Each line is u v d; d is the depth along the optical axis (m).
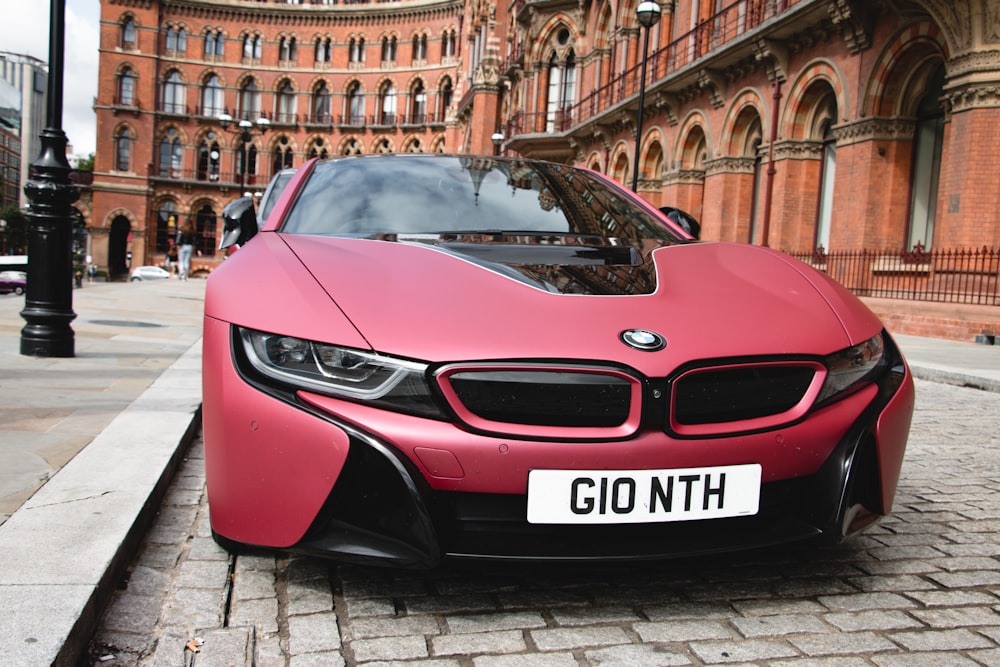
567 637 1.92
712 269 2.56
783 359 2.03
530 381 1.87
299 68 59.31
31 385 4.57
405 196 3.05
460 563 1.87
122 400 4.21
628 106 22.59
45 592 1.79
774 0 15.76
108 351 6.32
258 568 2.28
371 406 1.88
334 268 2.27
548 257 2.50
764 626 2.01
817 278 2.60
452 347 1.90
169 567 2.26
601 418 1.88
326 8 58.66
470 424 1.85
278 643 1.84
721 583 2.27
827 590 2.25
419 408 1.86
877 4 12.98
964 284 11.58
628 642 1.90
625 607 2.09
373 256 2.40
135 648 1.79
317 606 2.04
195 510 2.79
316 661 1.77
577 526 1.88
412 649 1.83
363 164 3.37
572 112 28.97
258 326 2.04
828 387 2.06
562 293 2.17
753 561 2.46
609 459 1.85
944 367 7.72
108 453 3.06
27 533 2.17
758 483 1.95
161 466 2.91
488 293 2.14
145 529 2.50
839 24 13.63
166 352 6.46
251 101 59.72
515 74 33.78
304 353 1.96
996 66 11.13
